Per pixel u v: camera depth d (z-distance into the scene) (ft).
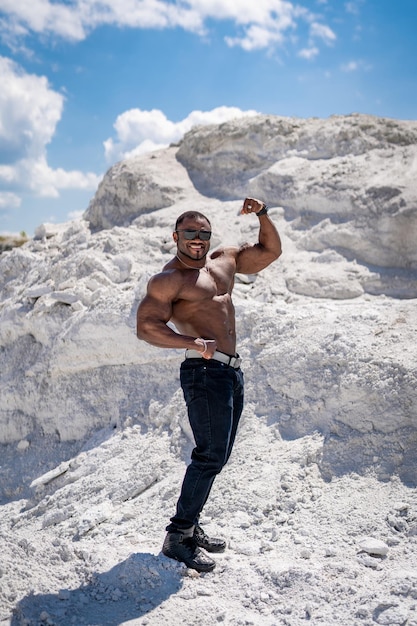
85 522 16.47
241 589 11.93
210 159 32.30
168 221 29.25
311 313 20.29
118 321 23.03
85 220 34.60
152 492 17.37
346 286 23.82
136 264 26.13
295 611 11.13
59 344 24.07
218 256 14.21
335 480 15.33
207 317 12.88
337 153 29.48
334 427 16.52
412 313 18.79
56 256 29.63
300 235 26.71
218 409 12.46
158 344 12.14
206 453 12.51
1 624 10.93
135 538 14.58
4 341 26.81
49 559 13.41
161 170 33.01
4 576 12.37
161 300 12.45
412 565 12.13
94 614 11.29
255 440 17.44
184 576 12.36
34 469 22.74
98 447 21.13
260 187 29.37
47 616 11.09
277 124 31.37
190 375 12.67
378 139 28.99
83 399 23.18
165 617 11.09
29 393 24.68
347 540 13.28
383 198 25.68
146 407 21.47
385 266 24.91
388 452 15.35
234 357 13.00
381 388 16.25
